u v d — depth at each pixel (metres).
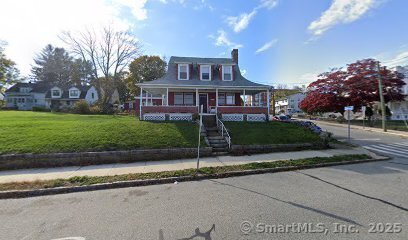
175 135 11.69
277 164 8.24
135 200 5.14
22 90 46.66
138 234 3.54
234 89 19.31
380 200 4.85
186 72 20.08
